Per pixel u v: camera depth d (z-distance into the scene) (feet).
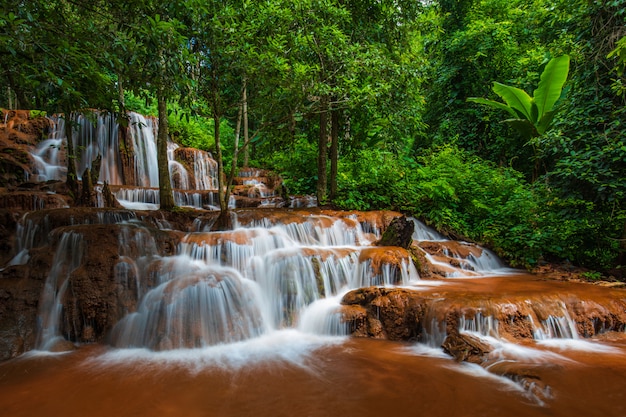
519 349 16.06
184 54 17.57
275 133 34.81
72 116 38.93
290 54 28.25
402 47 40.29
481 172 39.78
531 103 35.12
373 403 12.17
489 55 51.60
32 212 23.53
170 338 17.33
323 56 31.09
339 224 29.99
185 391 13.08
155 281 19.90
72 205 29.01
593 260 29.53
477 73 52.65
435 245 30.76
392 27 38.42
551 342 17.03
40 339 17.39
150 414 11.59
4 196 26.25
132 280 19.40
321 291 21.83
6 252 21.97
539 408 11.69
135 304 18.95
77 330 17.99
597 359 15.20
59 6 17.94
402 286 22.81
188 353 16.78
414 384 13.46
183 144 55.93
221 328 18.38
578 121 26.76
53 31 16.17
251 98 29.35
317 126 43.21
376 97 32.35
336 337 18.89
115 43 16.75
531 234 30.94
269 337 18.93
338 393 12.86
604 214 26.99
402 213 36.60
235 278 20.49
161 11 18.20
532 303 18.28
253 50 24.47
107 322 18.17
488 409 11.68
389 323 18.80
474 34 50.44
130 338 17.75
